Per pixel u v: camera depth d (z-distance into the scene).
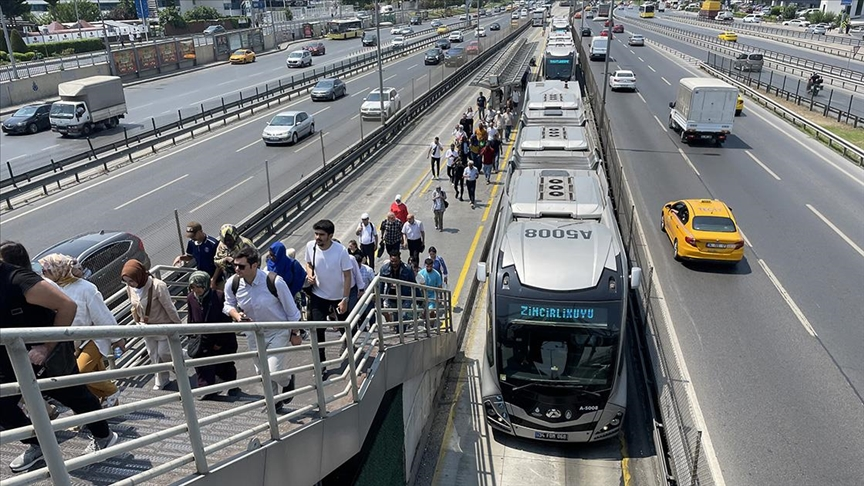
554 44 45.16
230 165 26.12
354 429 6.18
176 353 3.52
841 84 42.22
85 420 2.92
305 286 8.02
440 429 10.77
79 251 12.19
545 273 9.94
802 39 69.25
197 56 62.41
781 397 10.88
